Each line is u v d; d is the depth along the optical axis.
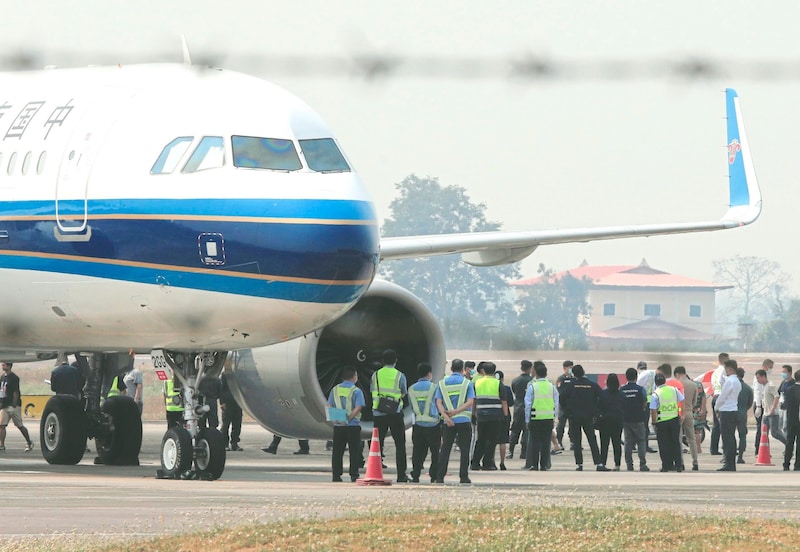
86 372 85.56
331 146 71.31
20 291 74.62
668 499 65.81
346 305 68.81
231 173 68.31
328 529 46.28
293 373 79.12
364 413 80.75
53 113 76.06
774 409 104.25
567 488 73.62
